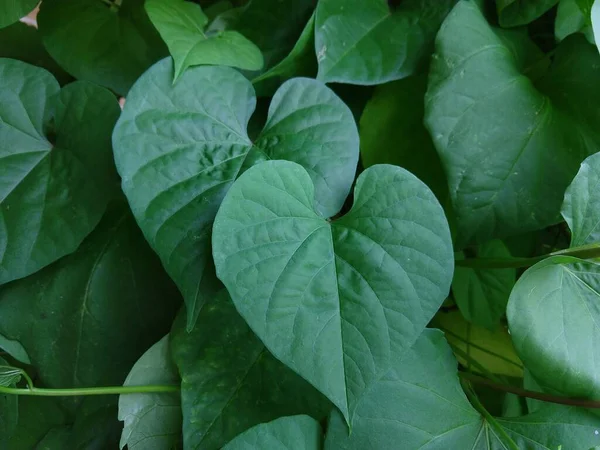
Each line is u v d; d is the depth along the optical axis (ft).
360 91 1.12
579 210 0.89
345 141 0.91
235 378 0.92
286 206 0.79
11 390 0.92
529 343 0.86
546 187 0.96
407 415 0.85
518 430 0.90
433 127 0.95
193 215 0.84
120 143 0.84
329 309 0.74
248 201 0.77
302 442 0.82
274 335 0.73
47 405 1.05
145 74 0.88
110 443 1.04
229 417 0.90
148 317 1.03
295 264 0.76
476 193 0.95
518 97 0.97
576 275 0.89
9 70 0.97
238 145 0.91
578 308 0.88
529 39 1.09
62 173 0.96
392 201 0.80
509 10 1.05
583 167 0.88
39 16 1.11
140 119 0.86
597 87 0.98
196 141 0.89
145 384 0.95
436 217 0.78
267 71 1.05
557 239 1.23
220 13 1.13
